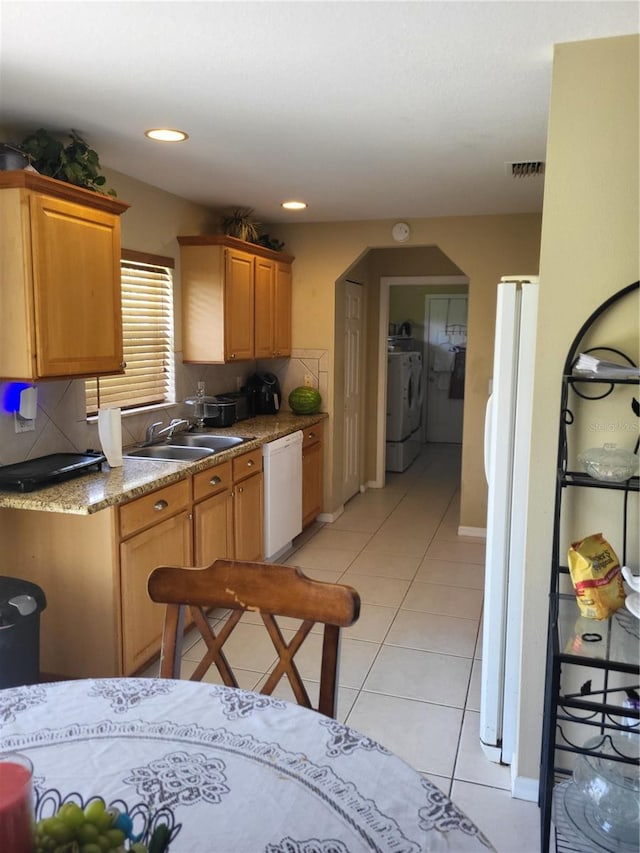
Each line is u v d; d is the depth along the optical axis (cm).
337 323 509
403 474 706
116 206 281
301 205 427
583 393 197
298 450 446
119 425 302
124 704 135
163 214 386
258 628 335
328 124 265
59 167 256
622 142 186
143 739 122
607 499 199
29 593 231
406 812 103
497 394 217
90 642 264
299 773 112
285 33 185
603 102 186
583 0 164
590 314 193
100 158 315
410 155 309
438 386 889
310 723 128
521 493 219
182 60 204
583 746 207
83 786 108
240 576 155
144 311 379
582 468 198
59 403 305
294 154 308
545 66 206
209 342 409
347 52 198
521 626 213
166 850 94
